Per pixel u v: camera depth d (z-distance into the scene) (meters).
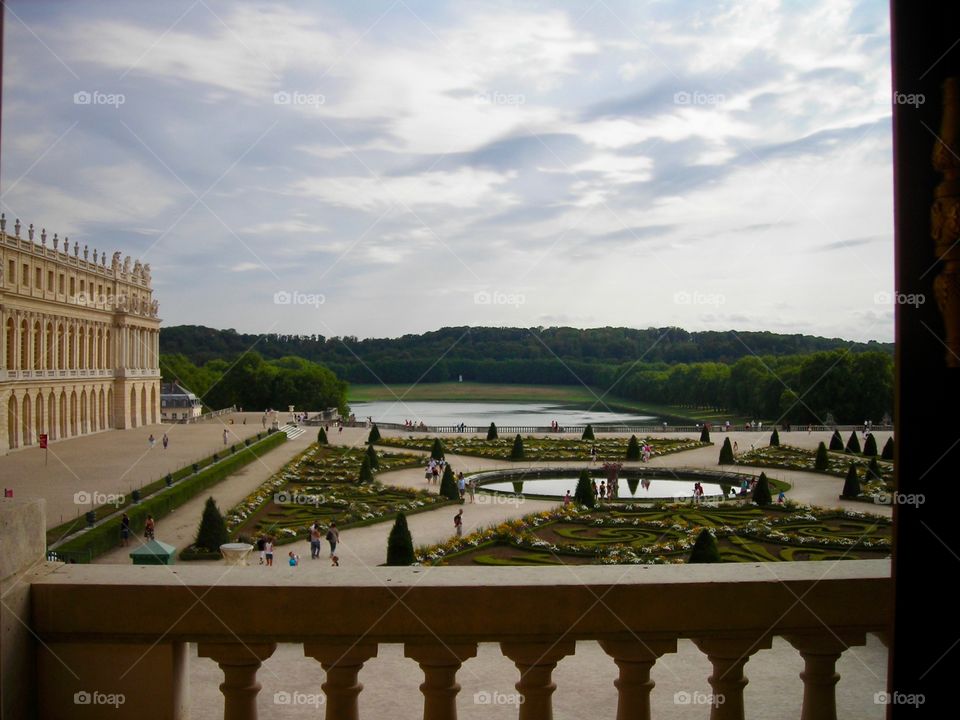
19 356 111.19
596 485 76.06
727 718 6.96
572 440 106.81
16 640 6.64
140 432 135.50
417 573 7.13
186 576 7.07
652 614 6.83
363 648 6.84
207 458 86.88
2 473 79.31
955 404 4.97
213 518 47.12
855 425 123.25
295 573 7.14
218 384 190.62
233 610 6.82
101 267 142.38
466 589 6.77
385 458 90.12
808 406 129.25
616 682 7.00
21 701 6.71
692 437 110.06
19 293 111.12
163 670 6.92
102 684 6.95
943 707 4.98
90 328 139.38
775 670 12.27
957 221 4.88
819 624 6.95
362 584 6.80
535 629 6.80
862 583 6.96
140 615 6.84
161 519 57.03
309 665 14.42
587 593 6.80
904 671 4.98
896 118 5.02
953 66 5.02
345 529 53.53
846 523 53.03
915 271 4.99
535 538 47.28
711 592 6.84
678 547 45.16
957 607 4.97
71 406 128.50
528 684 6.87
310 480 74.25
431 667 6.86
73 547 42.94
